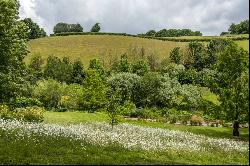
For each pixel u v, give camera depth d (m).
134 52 129.00
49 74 98.88
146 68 99.94
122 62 101.12
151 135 34.12
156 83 70.31
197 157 24.67
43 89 63.00
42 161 19.84
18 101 53.84
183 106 69.31
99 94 60.69
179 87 70.50
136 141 28.58
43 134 28.38
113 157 22.30
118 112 39.66
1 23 40.81
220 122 51.81
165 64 108.25
